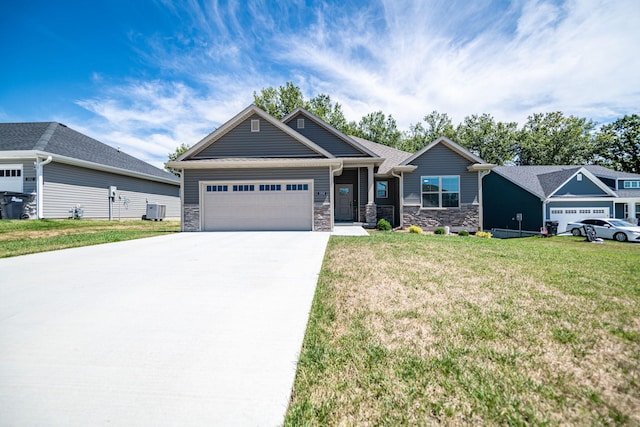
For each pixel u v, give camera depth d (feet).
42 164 43.24
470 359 7.65
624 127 105.09
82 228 39.83
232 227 39.58
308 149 41.16
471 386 6.54
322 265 18.37
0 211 40.32
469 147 122.72
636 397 6.20
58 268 17.60
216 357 7.79
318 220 39.01
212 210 39.63
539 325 9.70
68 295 12.60
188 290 13.37
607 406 5.94
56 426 5.42
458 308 11.19
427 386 6.57
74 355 7.82
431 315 10.51
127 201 61.05
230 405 6.02
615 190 64.44
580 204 56.90
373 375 6.98
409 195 49.01
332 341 8.65
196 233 36.52
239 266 18.10
